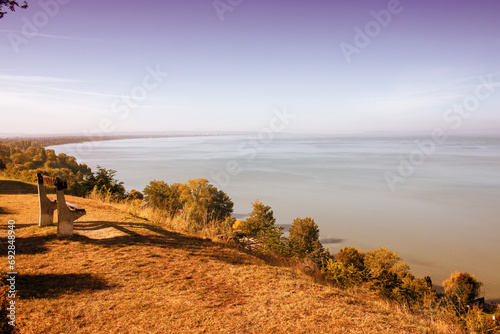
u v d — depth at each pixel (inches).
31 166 2373.3
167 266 213.8
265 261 259.9
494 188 5629.9
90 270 198.2
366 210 3924.7
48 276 184.7
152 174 6156.5
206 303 162.7
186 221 367.2
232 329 137.2
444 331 152.9
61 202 262.4
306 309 160.6
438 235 2925.7
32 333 125.1
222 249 272.1
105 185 603.2
